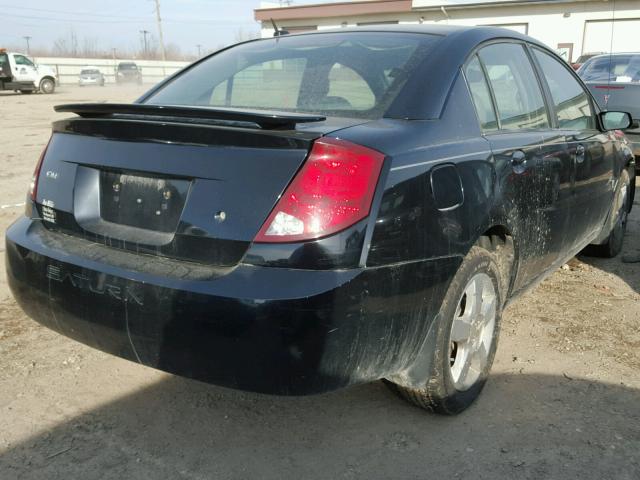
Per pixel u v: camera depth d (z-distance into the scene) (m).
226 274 2.01
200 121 2.13
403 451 2.45
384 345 2.15
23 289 2.47
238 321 1.95
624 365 3.18
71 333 2.37
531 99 3.35
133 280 2.12
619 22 23.34
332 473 2.32
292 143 2.00
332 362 2.00
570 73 4.02
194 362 2.06
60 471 2.31
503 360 3.23
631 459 2.40
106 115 2.37
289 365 1.96
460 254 2.39
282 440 2.52
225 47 3.49
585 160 3.70
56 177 2.52
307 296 1.92
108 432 2.56
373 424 2.64
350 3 28.34
